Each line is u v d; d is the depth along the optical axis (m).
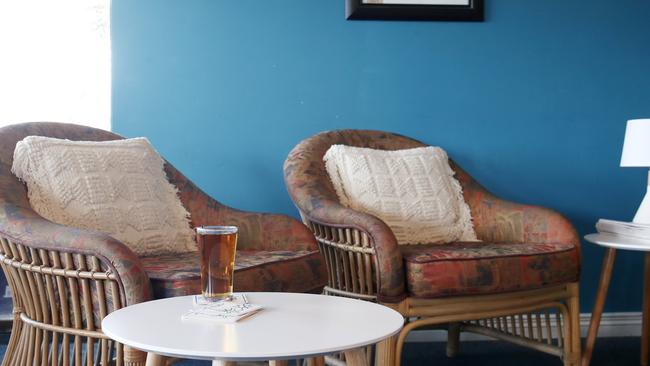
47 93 3.02
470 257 2.12
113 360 1.82
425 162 2.73
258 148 2.90
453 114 3.00
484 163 3.02
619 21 3.07
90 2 3.04
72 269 1.66
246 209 2.90
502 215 2.64
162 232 2.24
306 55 2.92
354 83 2.95
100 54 3.04
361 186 2.56
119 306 1.63
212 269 1.36
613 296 3.10
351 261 2.20
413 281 2.08
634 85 3.08
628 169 3.09
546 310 2.51
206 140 2.87
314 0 2.92
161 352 1.07
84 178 2.10
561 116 3.05
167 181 2.39
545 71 3.04
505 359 2.70
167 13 2.83
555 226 2.46
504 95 3.02
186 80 2.85
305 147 2.58
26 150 2.03
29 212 1.78
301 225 2.25
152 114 2.83
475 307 2.16
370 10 2.92
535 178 3.04
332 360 2.23
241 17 2.88
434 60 2.98
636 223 2.54
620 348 2.88
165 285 1.68
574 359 2.33
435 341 2.98
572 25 3.05
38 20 3.01
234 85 2.88
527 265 2.19
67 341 1.70
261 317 1.28
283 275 1.90
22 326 1.85
